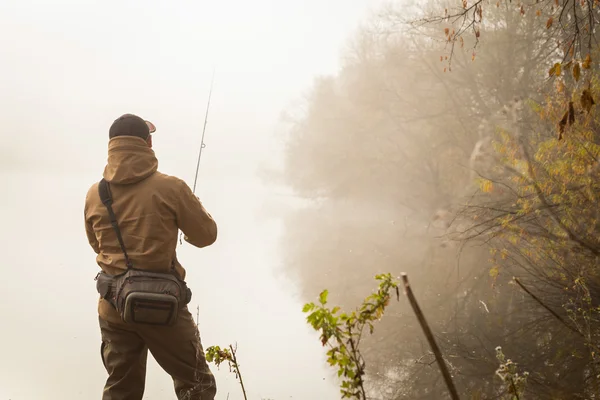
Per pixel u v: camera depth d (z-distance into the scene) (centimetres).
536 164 583
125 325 362
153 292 350
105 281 360
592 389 419
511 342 539
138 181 365
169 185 366
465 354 534
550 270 605
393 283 221
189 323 371
